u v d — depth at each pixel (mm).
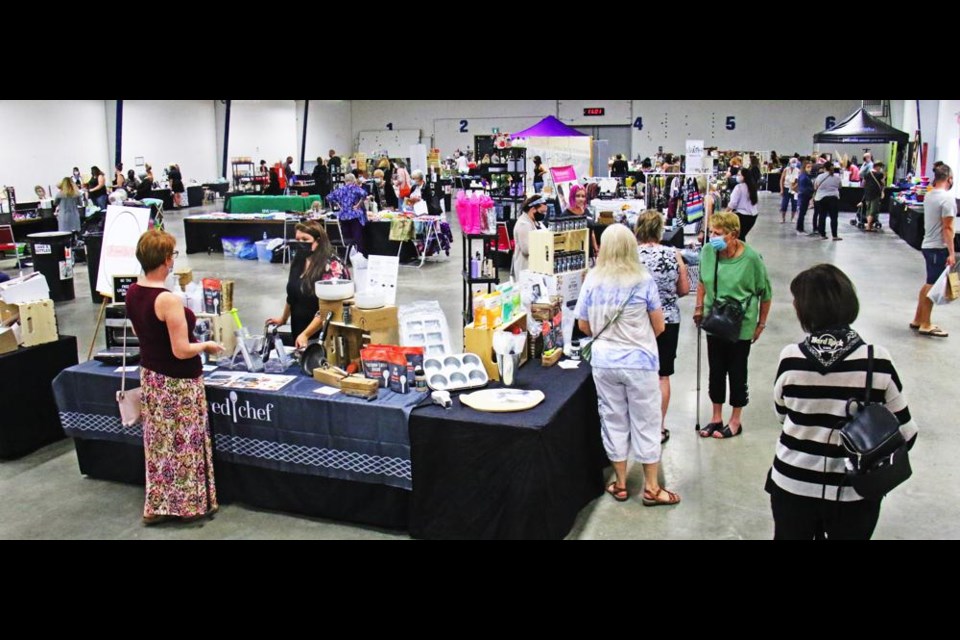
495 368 3525
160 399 3336
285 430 3377
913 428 2172
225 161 23062
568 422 3281
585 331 3576
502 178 10672
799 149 24906
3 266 11305
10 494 3838
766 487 2408
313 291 4105
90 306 8594
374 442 3211
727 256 4203
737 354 4328
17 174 16047
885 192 17203
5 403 4215
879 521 3467
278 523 3469
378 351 3389
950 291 5906
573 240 4438
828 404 2164
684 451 4293
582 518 3498
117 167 15953
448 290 9242
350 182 11281
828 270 2191
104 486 3922
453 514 3145
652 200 11328
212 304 3938
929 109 14766
